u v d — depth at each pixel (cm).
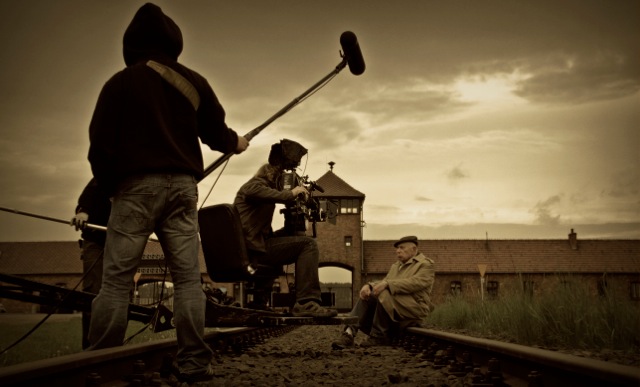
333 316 604
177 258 375
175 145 367
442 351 518
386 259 5416
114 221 367
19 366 258
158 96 367
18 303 5434
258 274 616
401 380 408
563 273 688
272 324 576
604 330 566
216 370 456
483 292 1138
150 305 588
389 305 766
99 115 362
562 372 301
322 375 457
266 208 592
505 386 347
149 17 383
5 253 5988
